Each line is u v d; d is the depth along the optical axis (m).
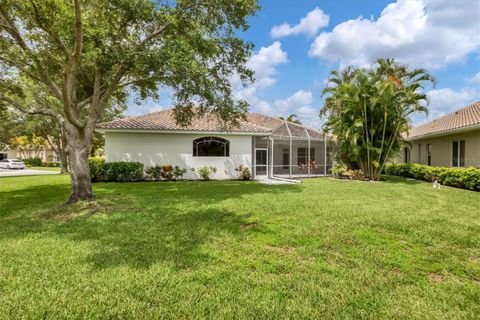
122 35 9.49
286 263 4.45
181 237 5.74
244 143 20.47
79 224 6.83
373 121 18.55
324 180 18.94
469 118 16.45
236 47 12.58
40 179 20.08
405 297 3.50
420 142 23.33
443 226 6.53
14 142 50.38
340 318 3.06
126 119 19.70
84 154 9.84
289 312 3.15
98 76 10.08
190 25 11.36
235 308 3.22
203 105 13.29
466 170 13.84
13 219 7.46
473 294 3.57
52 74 11.46
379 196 11.30
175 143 19.27
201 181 18.48
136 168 18.00
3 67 10.97
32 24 8.97
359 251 4.98
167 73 9.46
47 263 4.43
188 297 3.44
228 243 5.39
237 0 11.24
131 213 8.03
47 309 3.18
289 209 8.45
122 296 3.45
